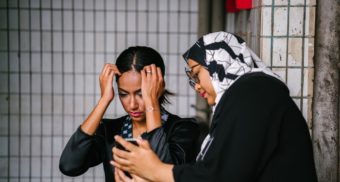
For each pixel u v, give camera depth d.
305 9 2.29
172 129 1.83
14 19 3.64
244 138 1.46
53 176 3.78
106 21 3.69
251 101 1.50
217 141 1.50
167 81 3.74
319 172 2.38
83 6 3.67
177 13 3.69
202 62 1.67
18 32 3.66
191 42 3.71
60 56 3.70
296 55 2.30
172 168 1.54
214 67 1.64
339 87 2.33
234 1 3.09
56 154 3.77
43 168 3.77
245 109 1.49
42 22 3.66
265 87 1.53
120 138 1.61
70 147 1.81
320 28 2.31
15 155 3.74
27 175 3.76
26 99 3.71
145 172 1.57
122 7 3.68
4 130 3.72
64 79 3.72
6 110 3.71
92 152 1.87
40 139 3.75
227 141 1.48
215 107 1.65
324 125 2.35
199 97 3.63
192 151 1.85
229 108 1.52
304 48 2.30
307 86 2.32
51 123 3.75
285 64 2.31
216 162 1.48
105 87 1.83
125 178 1.64
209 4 3.59
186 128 1.85
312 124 2.36
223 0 3.57
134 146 1.60
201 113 3.62
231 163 1.46
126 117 1.95
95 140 1.84
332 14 2.30
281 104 1.52
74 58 3.71
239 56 1.66
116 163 1.64
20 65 3.68
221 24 3.59
